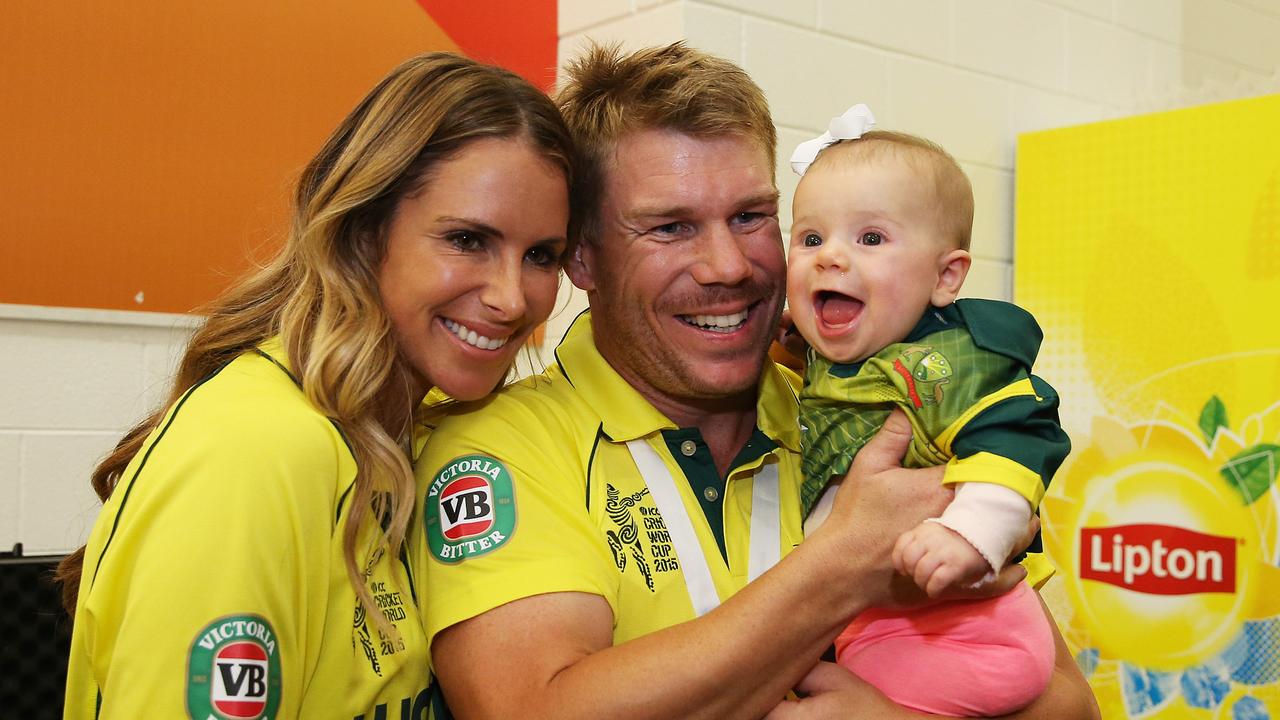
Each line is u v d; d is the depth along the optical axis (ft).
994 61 8.65
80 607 3.26
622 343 4.48
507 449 3.97
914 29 8.08
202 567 3.03
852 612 3.57
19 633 5.14
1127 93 9.78
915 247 4.02
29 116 5.69
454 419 4.19
